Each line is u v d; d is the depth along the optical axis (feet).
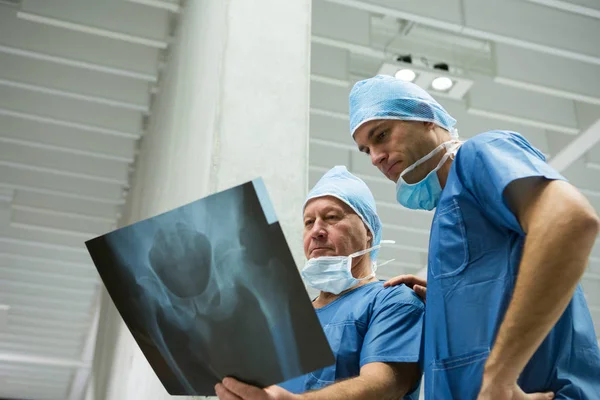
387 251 22.74
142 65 14.34
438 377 3.70
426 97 4.66
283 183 6.53
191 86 9.07
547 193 3.23
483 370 3.41
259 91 7.02
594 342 3.52
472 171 3.78
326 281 5.16
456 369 3.63
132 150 17.61
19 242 22.22
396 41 14.39
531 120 15.62
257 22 7.48
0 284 25.44
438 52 14.66
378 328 4.44
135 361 8.26
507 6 13.16
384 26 14.29
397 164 4.55
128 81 15.51
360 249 5.36
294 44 7.50
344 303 4.98
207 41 8.38
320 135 16.17
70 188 19.17
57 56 13.80
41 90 14.98
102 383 13.74
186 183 7.71
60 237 22.47
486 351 3.52
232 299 3.36
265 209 3.16
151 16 13.38
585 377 3.41
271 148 6.68
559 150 16.84
